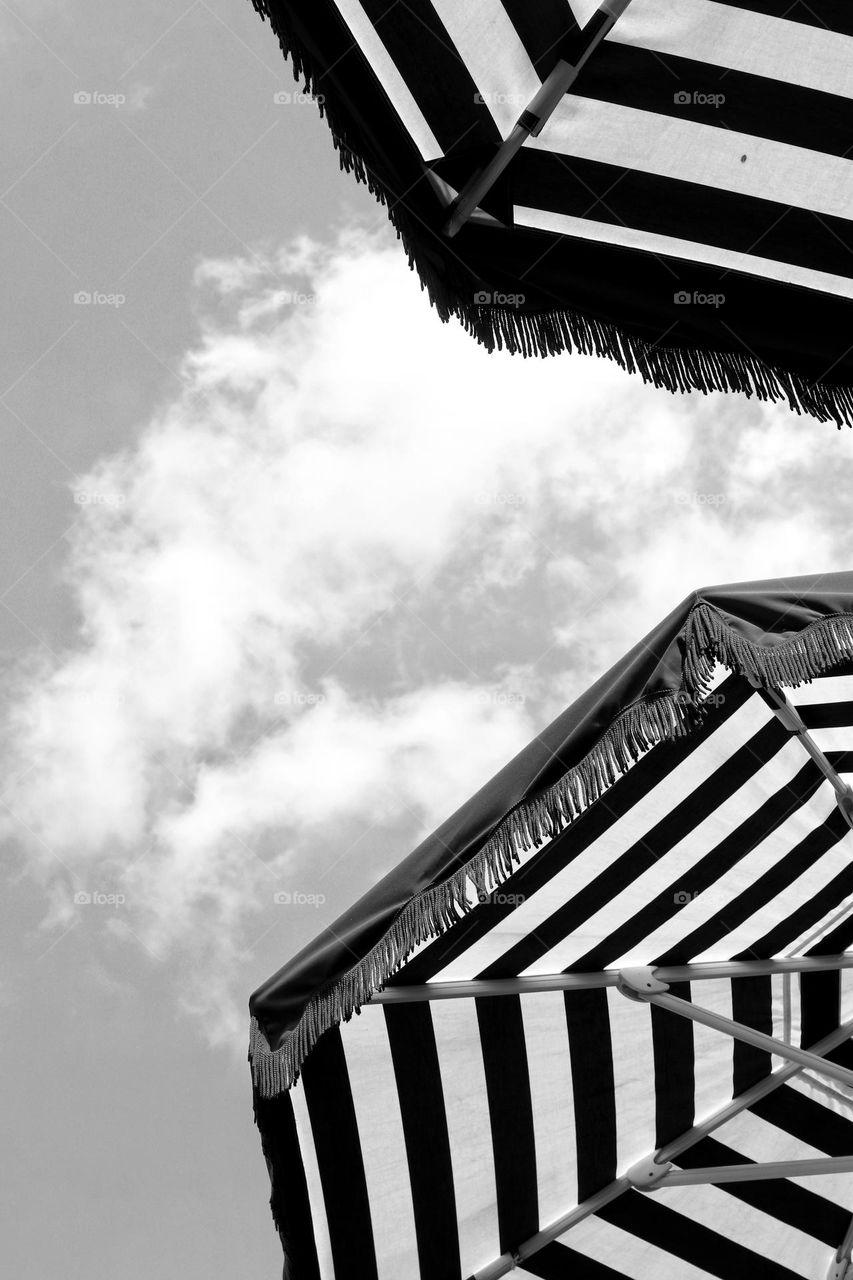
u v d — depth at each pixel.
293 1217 3.11
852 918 3.31
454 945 2.97
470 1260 3.37
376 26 1.54
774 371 1.91
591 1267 3.50
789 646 2.13
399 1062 3.20
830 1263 3.69
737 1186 3.50
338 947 2.63
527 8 1.56
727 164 1.76
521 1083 3.29
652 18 1.59
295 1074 2.62
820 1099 3.52
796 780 2.84
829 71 1.64
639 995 3.13
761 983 3.41
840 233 1.81
